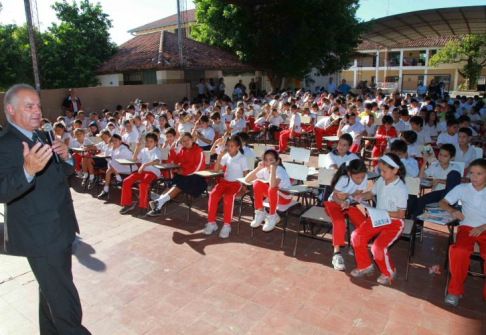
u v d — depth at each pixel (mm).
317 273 4523
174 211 6660
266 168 5488
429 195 5305
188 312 3775
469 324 3568
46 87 19062
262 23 20797
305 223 5418
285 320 3633
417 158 6984
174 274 4512
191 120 10352
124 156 7398
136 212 6617
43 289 2781
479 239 3904
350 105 13031
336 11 19891
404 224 4449
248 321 3621
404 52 42688
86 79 19969
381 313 3736
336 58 22375
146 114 11242
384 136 8648
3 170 2527
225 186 5754
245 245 5289
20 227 2662
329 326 3541
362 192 4887
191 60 18750
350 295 4055
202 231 5777
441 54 34375
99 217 6402
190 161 6266
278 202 5254
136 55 19922
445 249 5152
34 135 2760
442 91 22203
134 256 4977
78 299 2924
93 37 20797
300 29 19688
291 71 21250
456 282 3828
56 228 2744
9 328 3592
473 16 19531
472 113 12008
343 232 4586
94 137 9062
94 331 3504
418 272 4547
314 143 12445
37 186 2676
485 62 33844
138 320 3660
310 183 7992
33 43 13570
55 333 3100
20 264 4824
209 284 4281
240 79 22953
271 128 12875
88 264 4766
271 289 4172
